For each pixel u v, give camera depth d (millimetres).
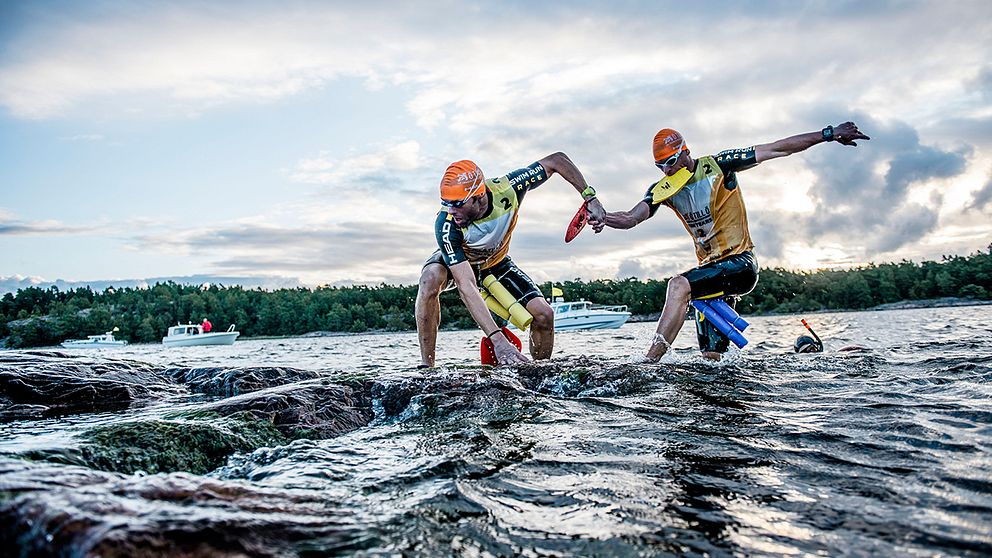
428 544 1766
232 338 55625
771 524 1852
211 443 3027
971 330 13594
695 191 6066
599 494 2199
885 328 17844
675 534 1809
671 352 6691
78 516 1541
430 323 5879
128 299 113000
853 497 2043
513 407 3926
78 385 4730
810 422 3178
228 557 1532
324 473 2562
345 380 4262
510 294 5914
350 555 1669
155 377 5664
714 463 2541
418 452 2922
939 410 3283
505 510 2059
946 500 1967
